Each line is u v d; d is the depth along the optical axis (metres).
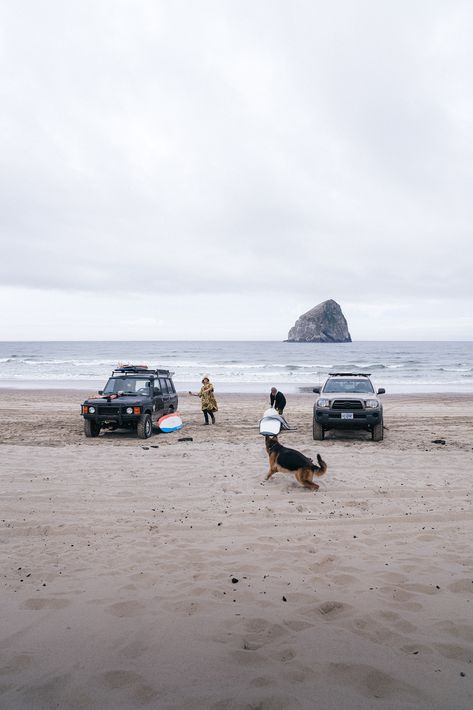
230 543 4.93
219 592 3.78
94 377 41.31
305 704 2.40
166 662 2.79
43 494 6.65
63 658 2.84
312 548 4.78
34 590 3.83
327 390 12.54
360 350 112.50
